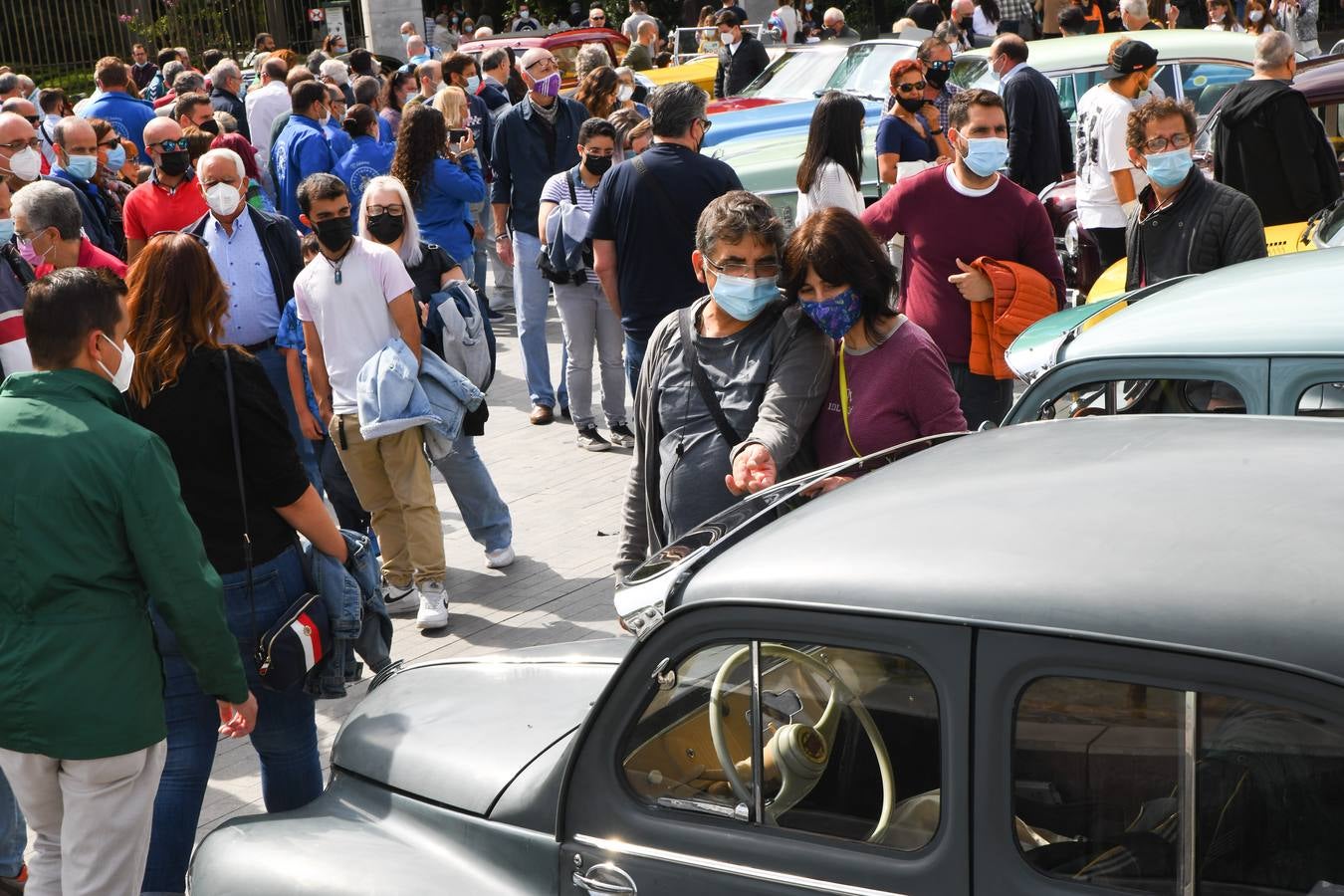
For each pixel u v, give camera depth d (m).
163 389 3.63
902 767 2.15
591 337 8.39
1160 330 3.82
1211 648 1.85
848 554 2.23
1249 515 2.08
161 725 3.35
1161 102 5.43
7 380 3.26
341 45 23.59
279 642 3.68
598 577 6.58
